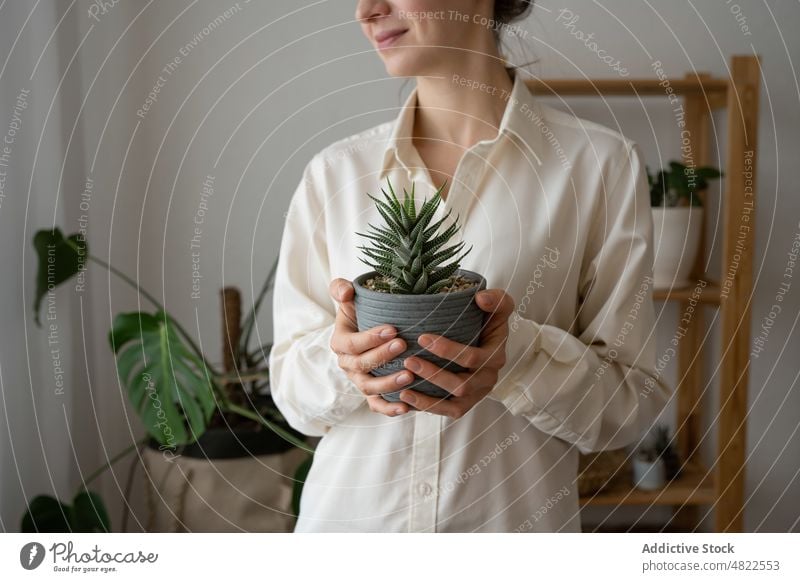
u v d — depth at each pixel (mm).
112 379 2031
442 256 789
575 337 1073
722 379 1772
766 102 1930
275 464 1671
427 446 1050
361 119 1949
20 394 1700
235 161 1964
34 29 1708
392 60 1023
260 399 1771
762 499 2066
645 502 1848
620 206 1070
